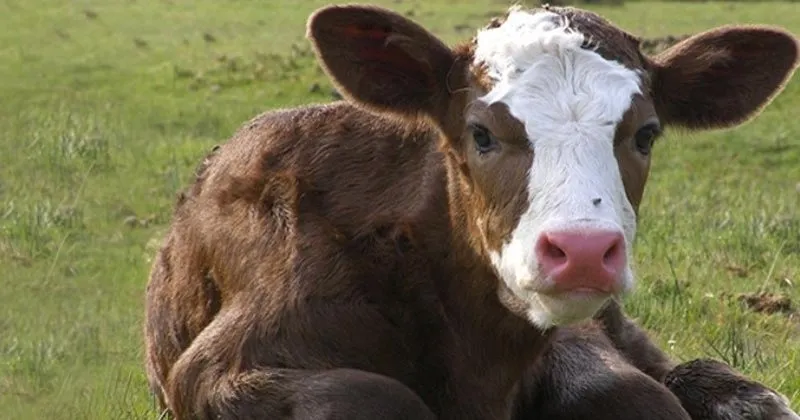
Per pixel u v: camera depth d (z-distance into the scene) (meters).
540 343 10.42
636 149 9.47
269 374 9.98
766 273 19.19
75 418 13.05
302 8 55.31
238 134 11.94
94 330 15.92
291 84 37.66
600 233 8.52
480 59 9.77
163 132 31.56
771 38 10.33
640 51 10.08
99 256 19.98
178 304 11.70
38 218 21.55
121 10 52.25
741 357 14.62
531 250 8.81
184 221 11.90
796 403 12.99
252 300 10.46
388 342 10.30
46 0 52.91
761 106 10.60
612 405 10.81
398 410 9.61
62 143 27.81
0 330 15.98
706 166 29.73
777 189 27.47
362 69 10.27
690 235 21.17
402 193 10.55
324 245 10.46
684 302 16.91
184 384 10.44
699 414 11.17
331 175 10.84
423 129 10.62
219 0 56.38
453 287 10.30
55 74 39.16
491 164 9.41
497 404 10.48
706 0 60.75
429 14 51.62
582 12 10.04
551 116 9.24
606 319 12.00
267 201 10.93
